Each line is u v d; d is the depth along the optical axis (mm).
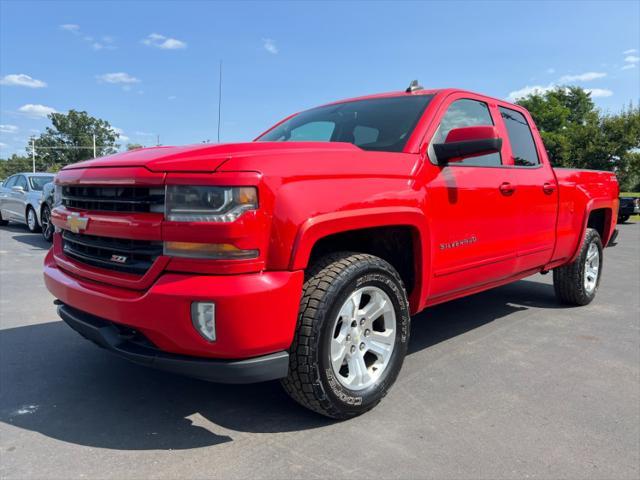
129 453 2512
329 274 2682
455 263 3521
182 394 3188
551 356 3955
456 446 2604
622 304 5699
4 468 2371
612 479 2344
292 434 2707
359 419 2887
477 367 3701
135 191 2568
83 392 3209
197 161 2422
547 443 2646
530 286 6613
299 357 2594
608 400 3178
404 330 3104
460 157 3291
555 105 52656
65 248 3201
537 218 4398
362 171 2863
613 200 5844
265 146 2727
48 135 118250
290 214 2475
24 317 4863
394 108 3766
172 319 2367
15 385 3301
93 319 2818
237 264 2352
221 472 2354
